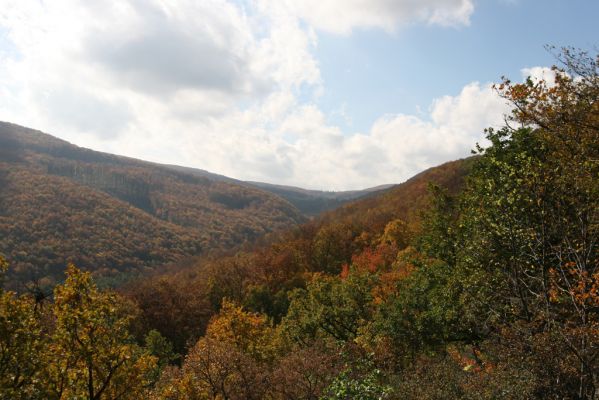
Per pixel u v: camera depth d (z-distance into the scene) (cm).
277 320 6056
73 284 1202
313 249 7950
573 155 1302
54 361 1123
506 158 1620
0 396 909
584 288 948
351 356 1755
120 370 1233
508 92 1487
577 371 907
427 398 1031
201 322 5650
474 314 1498
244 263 7950
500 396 946
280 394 1709
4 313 973
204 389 1845
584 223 1124
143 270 12675
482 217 1393
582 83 1366
